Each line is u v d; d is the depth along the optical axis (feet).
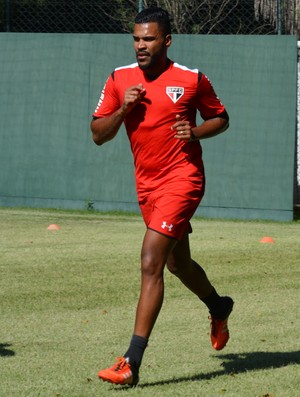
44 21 168.55
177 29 161.17
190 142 55.57
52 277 91.20
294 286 89.04
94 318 73.67
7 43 159.94
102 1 168.14
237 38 151.74
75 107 157.28
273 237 124.77
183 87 54.95
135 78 55.72
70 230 128.06
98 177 156.97
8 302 79.20
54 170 158.81
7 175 161.27
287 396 50.93
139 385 53.26
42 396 50.55
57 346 63.72
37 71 158.61
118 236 122.11
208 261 102.58
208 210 154.10
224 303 59.82
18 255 104.47
